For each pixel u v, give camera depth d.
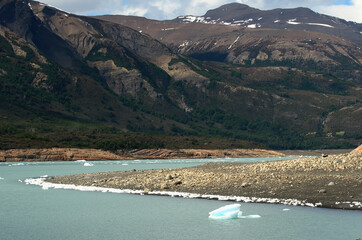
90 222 37.16
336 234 31.41
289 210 38.75
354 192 41.94
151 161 168.88
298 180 48.62
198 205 42.94
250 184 49.47
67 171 98.62
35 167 116.38
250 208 40.06
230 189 48.59
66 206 44.34
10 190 57.66
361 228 32.75
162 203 44.50
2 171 99.06
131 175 67.75
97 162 155.25
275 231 32.62
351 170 50.88
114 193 52.38
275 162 65.19
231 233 32.75
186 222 36.47
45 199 49.00
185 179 56.97
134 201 46.31
